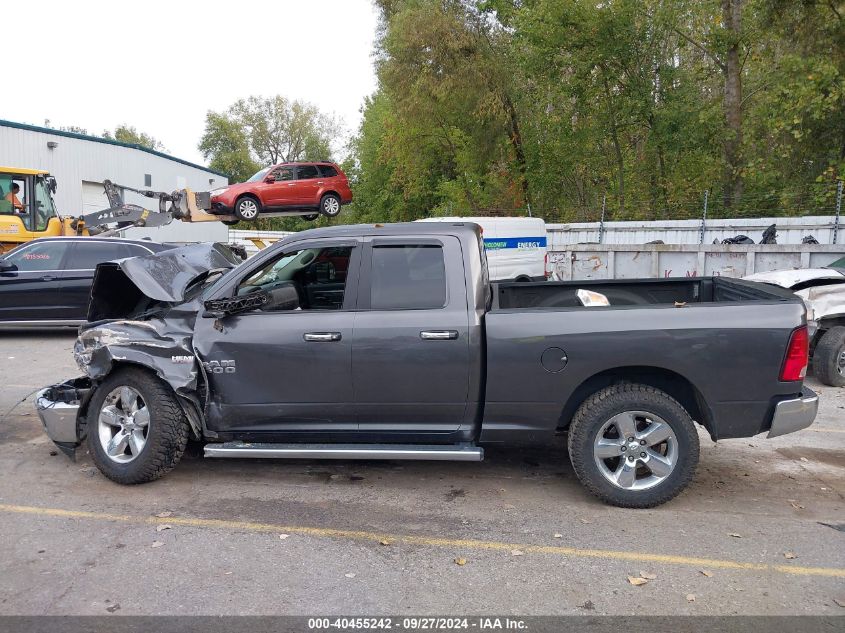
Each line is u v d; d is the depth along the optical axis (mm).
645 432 4676
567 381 4715
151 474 5070
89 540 4273
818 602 3566
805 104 21344
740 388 4613
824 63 21141
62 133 28016
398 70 26594
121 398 5125
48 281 11766
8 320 11750
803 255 13969
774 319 4594
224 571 3887
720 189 25484
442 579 3803
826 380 8555
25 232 14930
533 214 29406
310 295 5293
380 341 4859
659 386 4918
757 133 24984
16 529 4430
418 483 5285
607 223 22094
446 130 30594
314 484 5262
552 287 6430
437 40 25609
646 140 27453
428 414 4918
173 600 3576
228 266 6293
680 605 3541
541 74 26281
